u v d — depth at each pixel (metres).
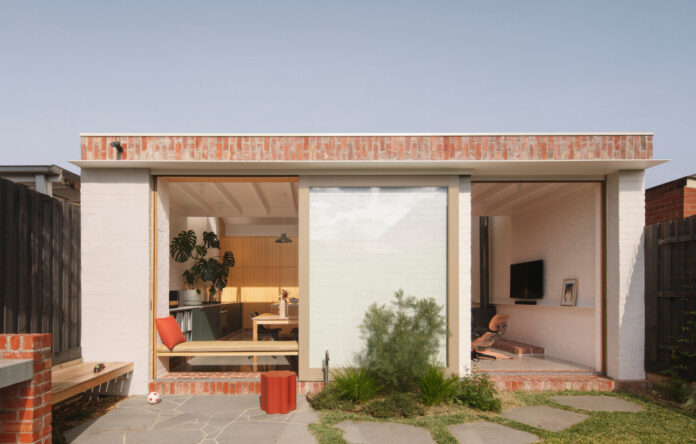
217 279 12.43
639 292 6.19
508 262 10.64
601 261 6.56
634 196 6.25
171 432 4.55
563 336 7.83
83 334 5.95
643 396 5.79
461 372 6.06
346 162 5.90
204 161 5.83
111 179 6.07
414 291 6.16
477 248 12.61
